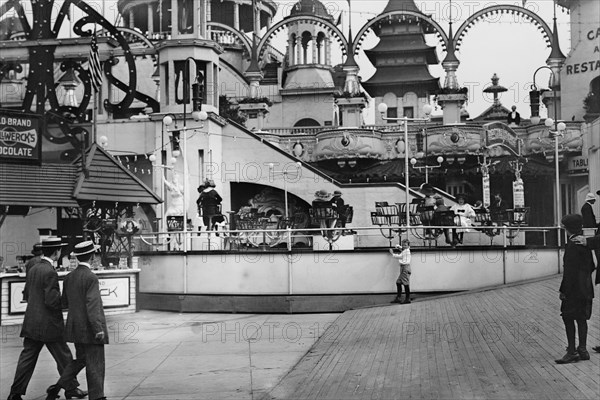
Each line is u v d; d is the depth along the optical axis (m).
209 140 36.16
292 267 23.05
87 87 30.92
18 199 21.45
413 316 19.47
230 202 37.97
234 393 12.12
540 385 10.99
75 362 11.45
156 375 13.88
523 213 29.45
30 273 11.90
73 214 23.33
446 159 43.31
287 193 37.97
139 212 34.00
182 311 23.64
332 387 12.05
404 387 11.66
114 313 22.80
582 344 12.38
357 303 22.88
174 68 37.41
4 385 13.30
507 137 43.12
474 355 13.74
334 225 23.66
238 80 55.03
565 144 42.62
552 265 25.30
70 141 28.61
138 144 36.53
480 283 23.78
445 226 23.58
